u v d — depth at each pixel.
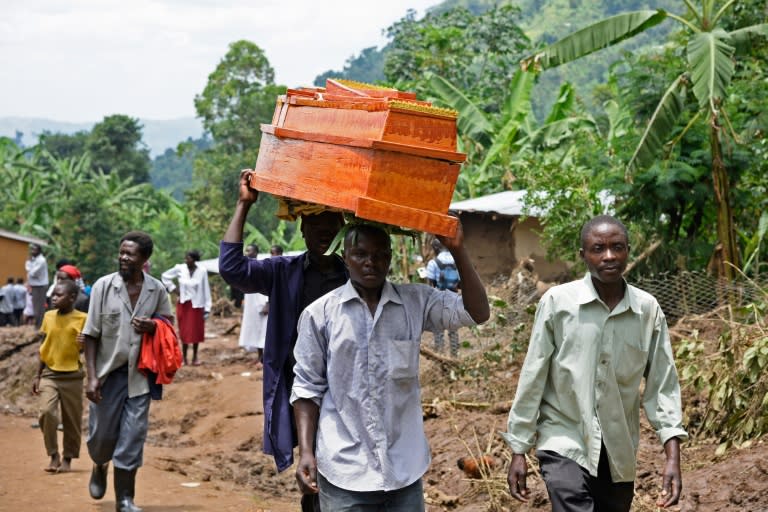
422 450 4.12
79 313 8.41
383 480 3.97
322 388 4.14
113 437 6.79
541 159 18.52
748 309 7.75
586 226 4.25
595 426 4.22
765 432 6.75
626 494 4.40
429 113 3.85
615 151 12.57
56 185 45.88
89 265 40.06
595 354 4.23
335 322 4.09
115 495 6.92
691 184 11.56
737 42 10.78
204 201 47.75
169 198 48.09
